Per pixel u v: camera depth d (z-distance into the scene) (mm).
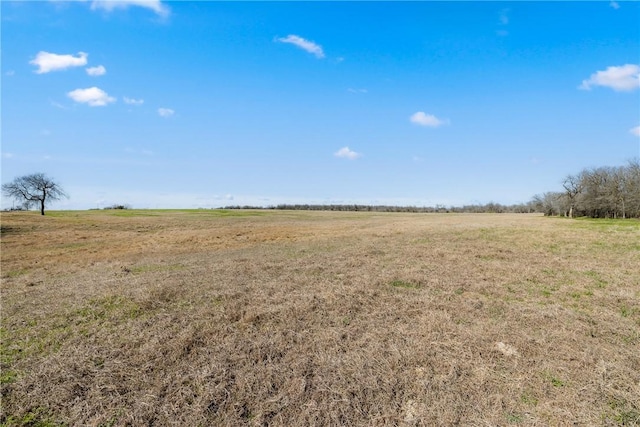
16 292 11031
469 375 5348
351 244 20641
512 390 4938
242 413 4664
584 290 9656
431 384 5133
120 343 6691
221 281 11227
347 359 5941
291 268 13180
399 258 14805
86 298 9648
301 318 7832
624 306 8328
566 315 7730
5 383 5395
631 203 60188
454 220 50844
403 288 10086
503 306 8383
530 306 8352
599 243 18203
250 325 7441
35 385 5312
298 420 4504
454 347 6199
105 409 4793
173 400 4934
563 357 5812
